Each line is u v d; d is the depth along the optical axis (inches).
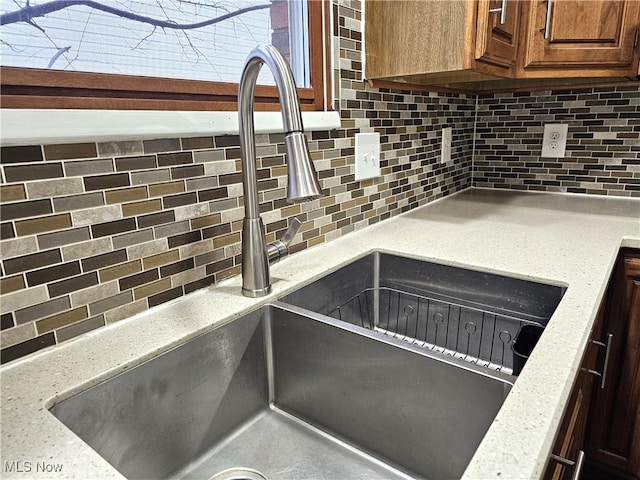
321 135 39.2
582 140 62.5
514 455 15.5
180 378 25.3
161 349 24.0
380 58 42.9
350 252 39.4
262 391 30.8
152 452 24.4
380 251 40.6
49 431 17.8
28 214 21.5
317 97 38.7
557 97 63.1
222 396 28.0
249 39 34.7
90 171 23.6
